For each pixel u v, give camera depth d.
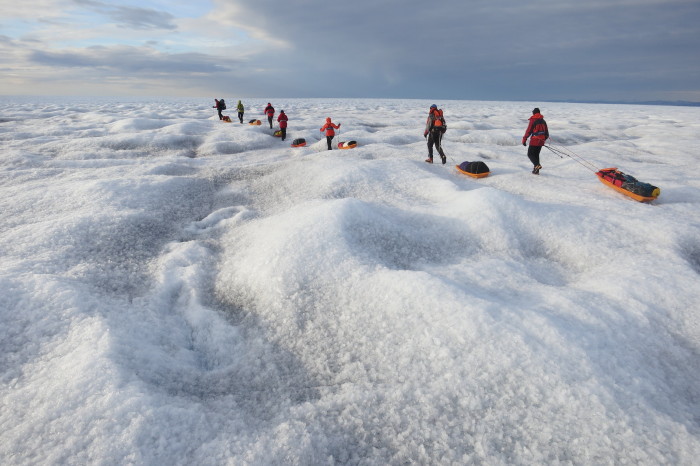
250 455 2.57
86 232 6.26
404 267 5.29
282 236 5.41
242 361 3.74
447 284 4.21
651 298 4.28
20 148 15.50
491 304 3.87
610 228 6.26
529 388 3.05
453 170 10.82
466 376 3.20
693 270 4.87
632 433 2.68
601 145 17.67
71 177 10.19
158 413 2.80
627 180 8.16
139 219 7.09
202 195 9.07
